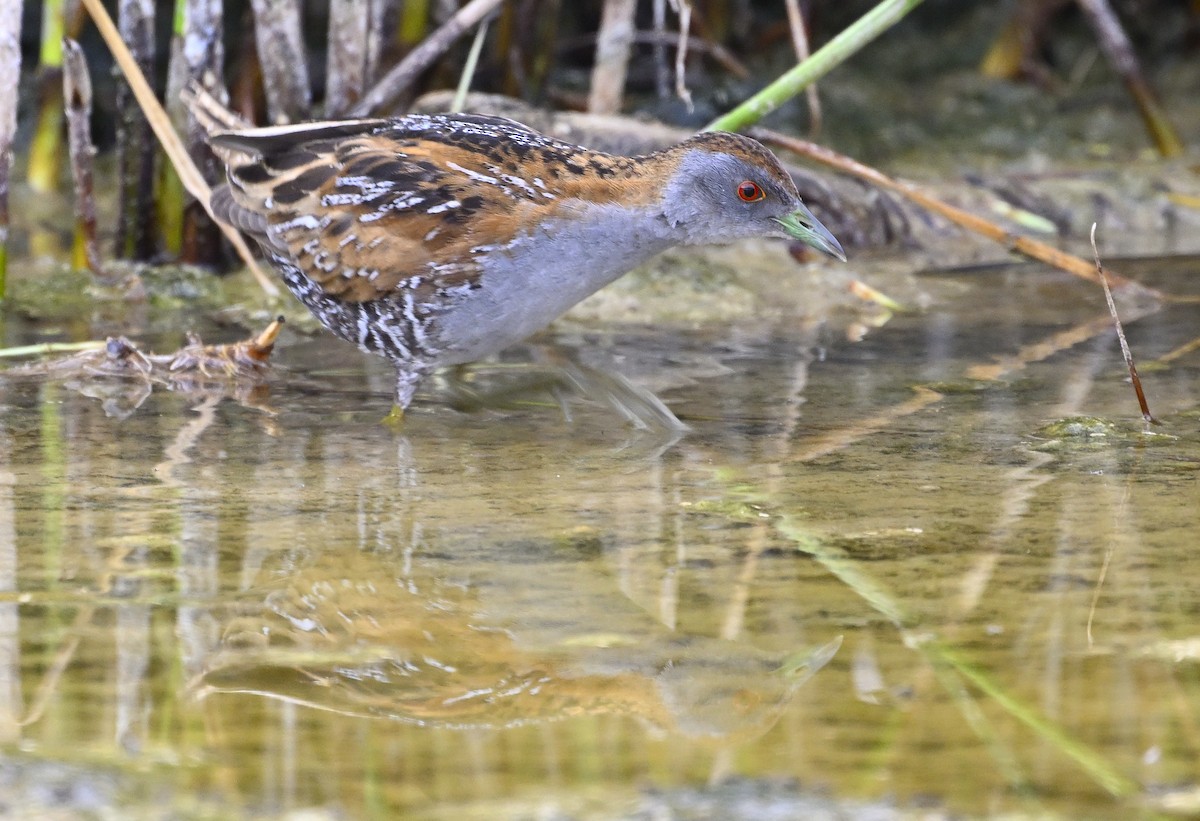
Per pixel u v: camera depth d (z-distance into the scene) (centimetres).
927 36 1830
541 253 820
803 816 413
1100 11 1537
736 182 848
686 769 439
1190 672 500
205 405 869
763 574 598
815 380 938
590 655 522
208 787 428
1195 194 1432
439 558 615
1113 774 434
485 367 957
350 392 909
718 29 1683
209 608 557
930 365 972
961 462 759
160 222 1183
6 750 445
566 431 830
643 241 850
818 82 1691
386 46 1229
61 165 1383
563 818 411
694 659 518
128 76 1045
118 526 646
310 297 881
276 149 878
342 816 412
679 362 984
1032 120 1662
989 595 572
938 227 1355
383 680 504
